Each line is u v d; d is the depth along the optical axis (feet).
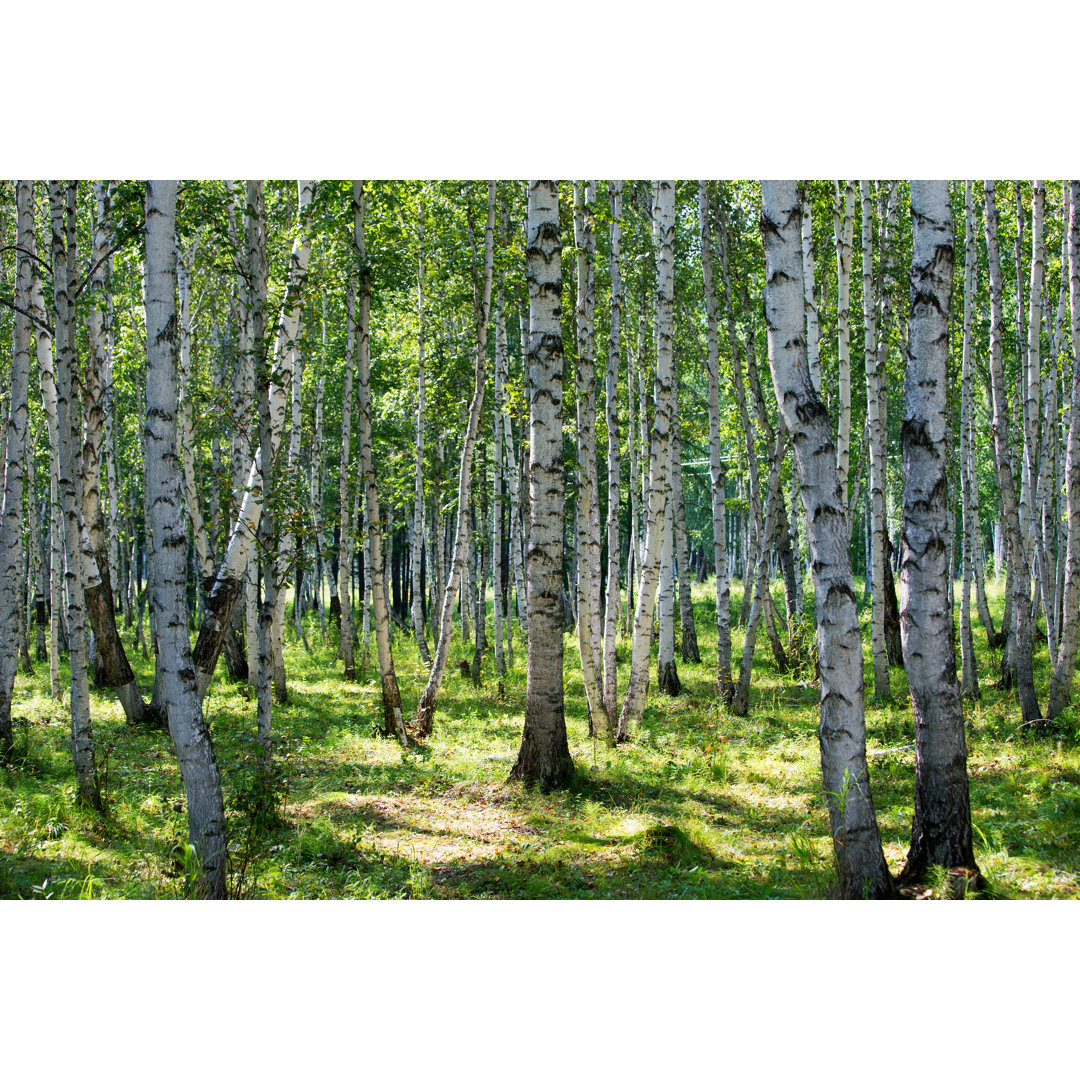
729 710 47.73
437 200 56.13
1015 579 39.11
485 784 34.96
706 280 52.19
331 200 39.22
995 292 40.27
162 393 20.29
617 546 49.08
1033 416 45.09
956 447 84.43
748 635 46.91
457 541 46.83
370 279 43.06
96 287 41.29
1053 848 24.61
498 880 24.20
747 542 75.92
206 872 20.45
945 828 21.59
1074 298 36.42
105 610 45.70
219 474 38.40
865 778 20.24
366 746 42.01
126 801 31.04
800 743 39.24
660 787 34.01
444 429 72.54
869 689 52.47
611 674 44.04
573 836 28.45
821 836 27.43
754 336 61.11
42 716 46.75
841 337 47.06
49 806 28.53
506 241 55.72
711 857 25.90
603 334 65.10
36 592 85.71
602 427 75.46
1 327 45.91
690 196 57.16
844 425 47.39
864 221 45.60
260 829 27.45
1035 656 59.11
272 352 36.37
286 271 42.52
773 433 49.78
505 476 73.36
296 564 31.19
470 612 86.94
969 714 43.14
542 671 34.22
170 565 20.39
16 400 36.88
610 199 44.91
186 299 52.75
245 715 48.75
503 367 60.18
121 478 89.71
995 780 32.42
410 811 31.76
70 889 21.90
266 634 30.01
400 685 61.00
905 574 22.17
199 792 20.57
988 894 20.83
